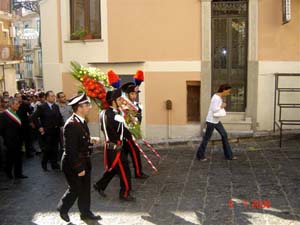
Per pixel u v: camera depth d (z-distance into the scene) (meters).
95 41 12.55
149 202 6.74
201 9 11.54
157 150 10.75
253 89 11.40
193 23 11.66
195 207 6.41
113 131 6.74
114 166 6.78
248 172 8.20
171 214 6.17
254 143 10.69
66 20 12.92
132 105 7.89
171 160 9.55
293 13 11.02
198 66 11.75
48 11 13.09
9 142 8.72
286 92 11.24
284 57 11.20
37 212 6.59
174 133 12.12
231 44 11.61
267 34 11.20
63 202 5.94
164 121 12.16
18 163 8.80
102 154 10.90
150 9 11.93
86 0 12.73
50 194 7.57
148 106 12.23
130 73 12.36
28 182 8.51
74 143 5.68
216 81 11.84
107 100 6.88
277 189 7.09
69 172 5.82
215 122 9.16
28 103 11.39
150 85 12.16
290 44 11.13
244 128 11.45
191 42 11.73
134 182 7.86
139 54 12.16
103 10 12.33
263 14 11.16
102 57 12.54
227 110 11.80
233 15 11.49
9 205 7.00
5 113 8.76
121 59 12.34
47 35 13.20
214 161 9.23
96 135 12.62
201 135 11.86
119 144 6.79
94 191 7.46
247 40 11.42
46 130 9.38
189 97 12.12
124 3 12.12
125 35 12.23
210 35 11.58
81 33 12.68
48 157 9.52
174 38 11.84
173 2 11.73
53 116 9.40
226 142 9.26
